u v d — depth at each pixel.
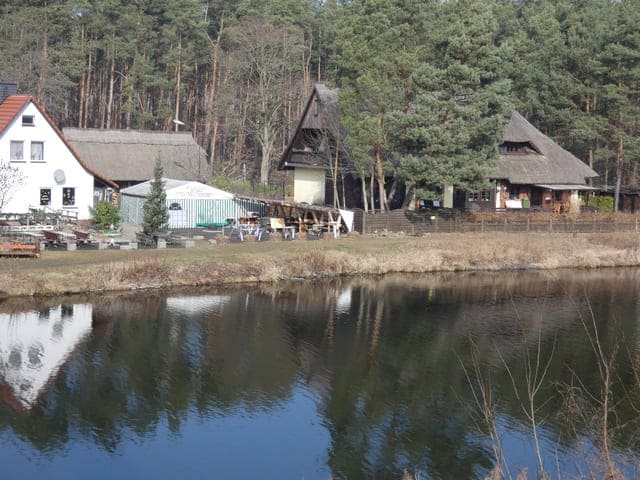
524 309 41.72
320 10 109.94
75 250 45.75
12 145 54.97
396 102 59.16
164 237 48.59
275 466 23.30
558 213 65.25
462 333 36.88
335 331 36.72
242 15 97.94
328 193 68.00
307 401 28.25
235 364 31.62
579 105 79.38
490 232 60.56
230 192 66.38
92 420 25.91
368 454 24.31
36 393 27.72
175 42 96.88
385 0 57.62
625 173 86.19
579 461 23.45
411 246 53.06
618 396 28.62
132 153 72.25
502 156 69.25
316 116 66.75
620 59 71.12
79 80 96.81
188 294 42.28
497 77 60.25
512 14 112.56
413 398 28.72
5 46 85.50
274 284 45.75
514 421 26.72
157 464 23.17
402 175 56.91
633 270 54.84
